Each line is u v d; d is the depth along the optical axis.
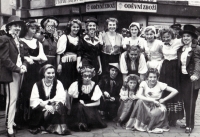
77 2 14.11
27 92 4.90
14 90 4.41
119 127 5.12
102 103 5.50
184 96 4.86
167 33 5.15
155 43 5.39
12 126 4.43
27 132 4.69
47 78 4.64
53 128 4.68
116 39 5.56
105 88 5.50
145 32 5.42
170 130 4.98
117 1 12.24
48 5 15.82
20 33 4.84
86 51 5.39
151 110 4.88
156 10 13.28
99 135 4.59
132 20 12.88
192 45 4.89
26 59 4.69
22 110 4.93
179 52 5.04
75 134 4.63
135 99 5.16
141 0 12.79
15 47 4.41
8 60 4.18
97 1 13.07
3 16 8.66
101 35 5.62
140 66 5.34
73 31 5.30
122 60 5.38
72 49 5.32
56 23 5.38
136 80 5.23
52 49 5.28
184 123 5.48
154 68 5.07
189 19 14.60
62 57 5.31
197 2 14.52
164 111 4.92
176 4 13.90
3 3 8.71
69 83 5.36
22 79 4.82
